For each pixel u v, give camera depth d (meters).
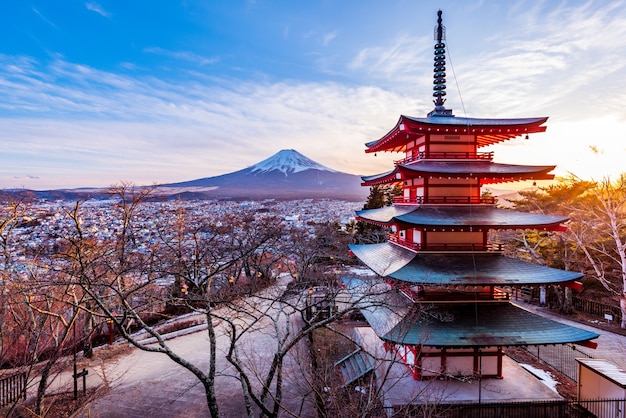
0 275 17.09
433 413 14.91
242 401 19.23
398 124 20.80
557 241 38.41
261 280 36.28
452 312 19.06
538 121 20.47
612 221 29.06
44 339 22.91
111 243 23.27
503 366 20.91
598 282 37.75
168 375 22.11
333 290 19.30
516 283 17.72
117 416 17.80
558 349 25.20
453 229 19.84
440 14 25.05
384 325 18.52
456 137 22.05
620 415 15.77
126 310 12.44
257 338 27.61
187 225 31.95
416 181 22.92
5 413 15.65
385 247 26.17
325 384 15.77
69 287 16.98
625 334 27.75
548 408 16.59
